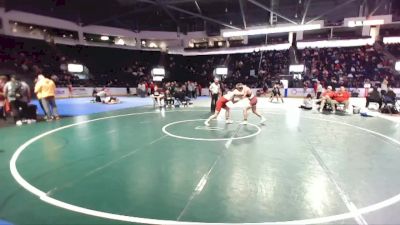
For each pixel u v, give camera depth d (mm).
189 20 34719
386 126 10305
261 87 28938
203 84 33250
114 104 19078
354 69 28891
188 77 35469
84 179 4879
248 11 30875
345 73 28391
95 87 28516
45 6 27531
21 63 25953
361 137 8359
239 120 11695
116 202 3992
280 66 31609
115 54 34531
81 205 3898
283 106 17719
